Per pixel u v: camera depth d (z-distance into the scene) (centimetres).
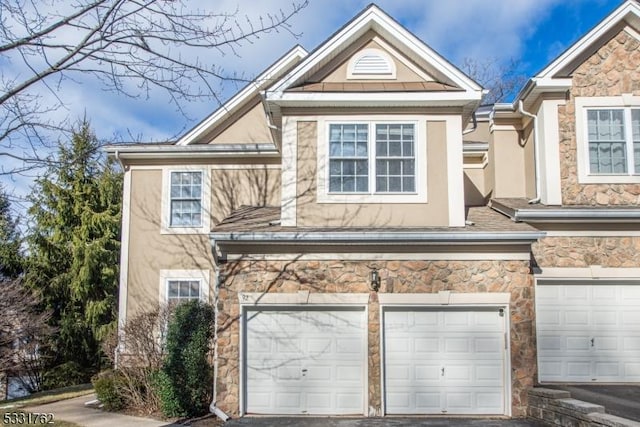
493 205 1417
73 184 2528
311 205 1209
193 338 1132
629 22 1336
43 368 2262
